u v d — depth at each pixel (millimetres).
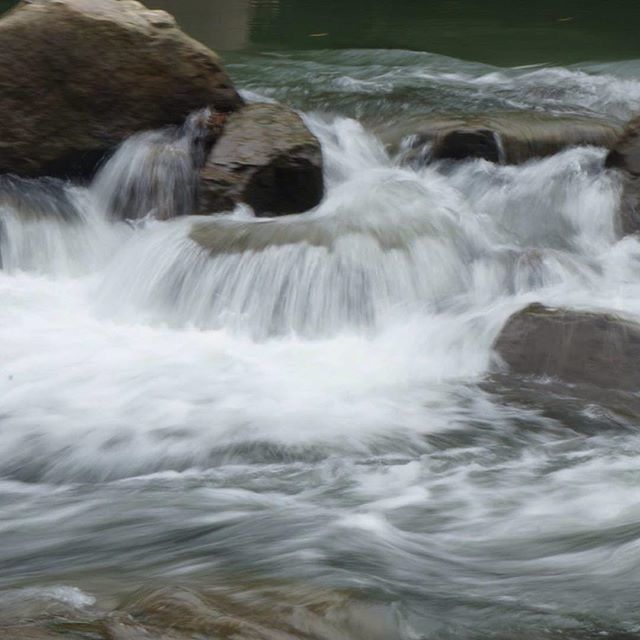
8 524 11609
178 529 11289
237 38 34688
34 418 14109
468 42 34781
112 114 20688
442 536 11000
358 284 17344
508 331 15742
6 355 16141
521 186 20625
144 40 20719
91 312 18016
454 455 13273
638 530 10961
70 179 20719
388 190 19625
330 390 15102
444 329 16547
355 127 22062
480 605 9422
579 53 33031
